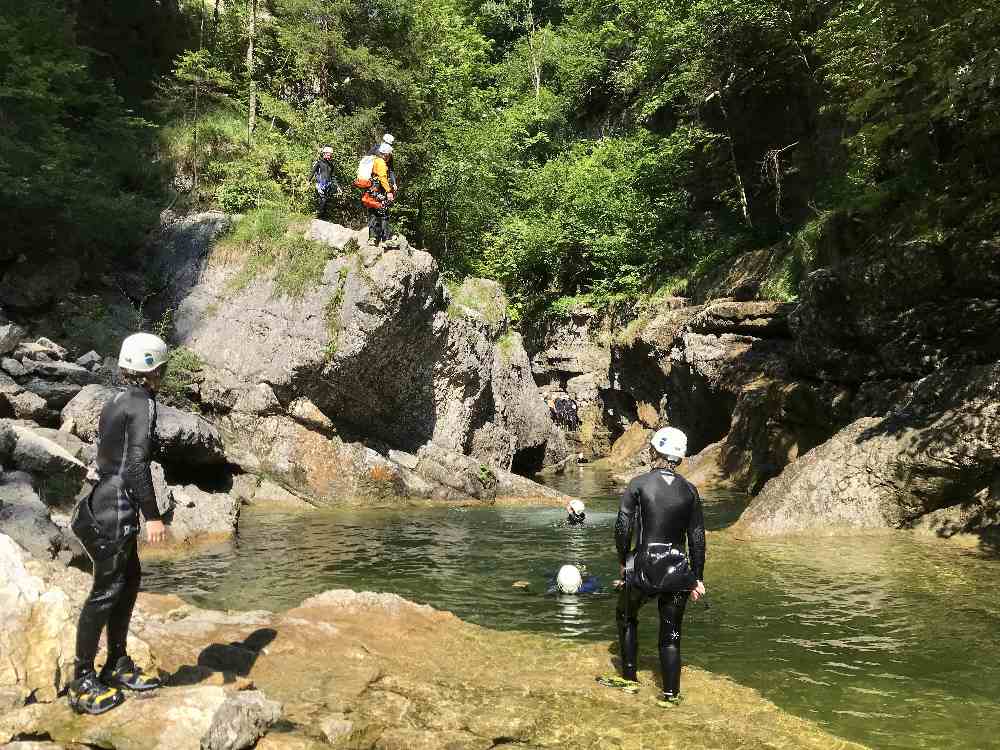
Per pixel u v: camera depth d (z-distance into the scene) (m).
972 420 9.44
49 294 14.46
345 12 21.33
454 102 26.48
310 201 19.31
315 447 13.98
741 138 24.86
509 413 19.94
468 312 18.39
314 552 9.00
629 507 4.36
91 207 15.46
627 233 26.89
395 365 15.23
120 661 3.27
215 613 5.14
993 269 10.90
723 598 6.75
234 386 14.36
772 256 20.00
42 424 10.52
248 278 15.34
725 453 16.56
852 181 16.47
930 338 11.61
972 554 8.46
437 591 7.16
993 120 11.65
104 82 18.88
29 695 3.20
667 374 21.67
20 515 6.86
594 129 34.72
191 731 2.95
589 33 36.59
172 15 22.73
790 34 20.94
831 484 10.48
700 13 22.38
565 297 28.36
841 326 13.32
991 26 10.31
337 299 14.37
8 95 15.58
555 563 8.55
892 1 11.40
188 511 9.84
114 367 13.23
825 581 7.36
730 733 3.70
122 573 3.18
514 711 3.88
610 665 4.80
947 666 4.89
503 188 30.97
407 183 23.05
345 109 22.31
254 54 21.89
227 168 18.67
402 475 14.26
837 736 3.79
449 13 32.44
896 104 12.70
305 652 4.49
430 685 4.18
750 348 17.98
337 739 3.34
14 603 3.40
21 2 17.42
